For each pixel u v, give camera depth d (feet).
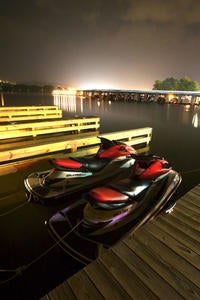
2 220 14.08
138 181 12.77
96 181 16.61
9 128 32.99
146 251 8.96
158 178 13.41
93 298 7.03
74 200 15.88
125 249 9.07
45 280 9.52
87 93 228.63
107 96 171.42
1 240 12.17
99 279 7.70
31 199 15.67
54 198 14.78
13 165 22.06
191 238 9.71
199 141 36.45
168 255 8.76
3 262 10.57
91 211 11.75
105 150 17.99
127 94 164.86
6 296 8.79
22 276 9.71
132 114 76.13
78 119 40.86
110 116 69.77
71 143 26.50
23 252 11.21
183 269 8.11
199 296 7.09
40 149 23.89
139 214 12.24
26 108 53.42
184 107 111.45
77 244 11.25
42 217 14.39
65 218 12.82
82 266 10.23
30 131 34.65
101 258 8.60
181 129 47.57
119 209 11.53
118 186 12.07
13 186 18.94
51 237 11.99
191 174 22.12
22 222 13.87
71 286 7.45
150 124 53.93
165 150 31.04
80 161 16.08
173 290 7.29
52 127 39.27
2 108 49.96
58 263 10.43
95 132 42.45
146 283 7.54
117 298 7.02
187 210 11.95
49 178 15.52
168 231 10.19
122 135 30.68
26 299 8.66
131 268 8.14
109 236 11.21
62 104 123.03
